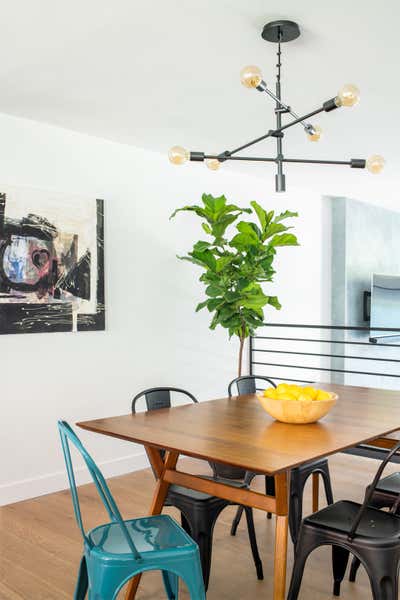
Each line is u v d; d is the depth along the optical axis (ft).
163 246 15.48
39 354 12.79
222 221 13.93
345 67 9.79
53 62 9.62
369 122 12.78
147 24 8.30
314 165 16.72
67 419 13.26
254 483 13.53
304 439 6.74
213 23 8.27
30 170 12.67
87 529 10.64
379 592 6.30
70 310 13.20
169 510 11.60
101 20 8.18
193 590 6.15
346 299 21.61
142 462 14.79
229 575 8.91
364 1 7.63
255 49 9.11
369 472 14.03
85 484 13.48
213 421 7.86
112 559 5.90
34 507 11.87
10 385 12.30
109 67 9.82
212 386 16.88
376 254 23.61
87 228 13.57
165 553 6.07
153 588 8.57
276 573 6.55
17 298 12.28
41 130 12.87
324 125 13.01
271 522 11.09
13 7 7.82
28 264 12.47
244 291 13.98
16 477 12.35
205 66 9.77
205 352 16.66
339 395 10.00
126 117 12.49
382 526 6.77
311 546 6.82
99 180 14.02
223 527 10.78
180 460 15.35
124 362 14.49
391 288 23.20
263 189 18.84
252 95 11.15
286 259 19.81
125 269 14.55
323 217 21.50
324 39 8.73
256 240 13.82
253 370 18.38
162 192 15.51
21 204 12.39
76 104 11.66
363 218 22.77
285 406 7.47
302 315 20.44
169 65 9.73
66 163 13.33
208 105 11.72
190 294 16.19
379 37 8.66
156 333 15.29
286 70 9.91
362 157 15.88
